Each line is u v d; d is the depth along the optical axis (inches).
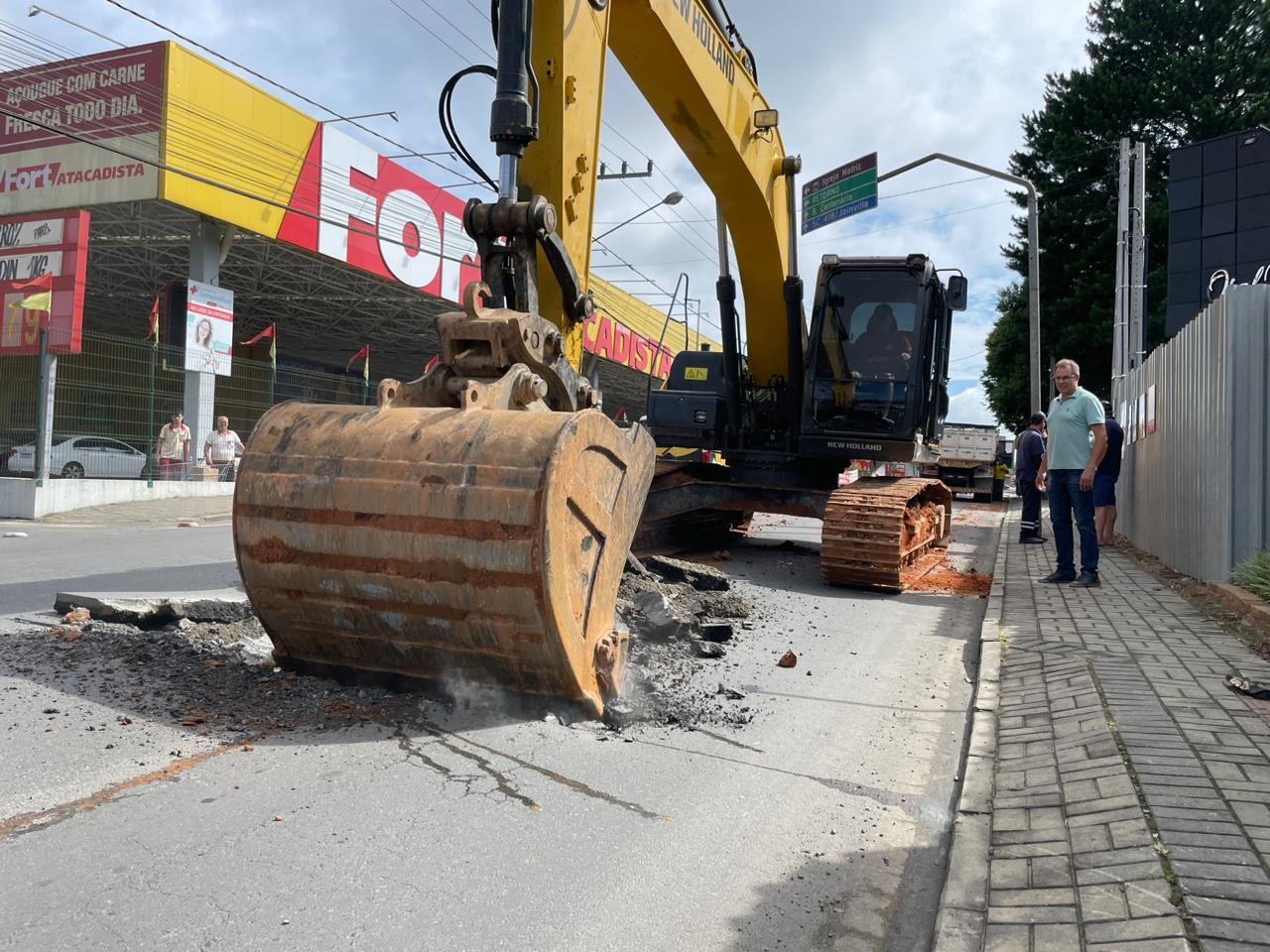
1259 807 116.1
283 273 979.9
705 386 443.8
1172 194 730.8
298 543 150.3
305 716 152.3
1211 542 299.9
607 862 111.4
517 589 139.4
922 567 396.5
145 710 153.5
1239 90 1296.8
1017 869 105.9
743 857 115.6
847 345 386.0
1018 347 1441.9
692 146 332.5
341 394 886.4
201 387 745.6
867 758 155.0
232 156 761.0
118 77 717.3
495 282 191.6
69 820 115.0
